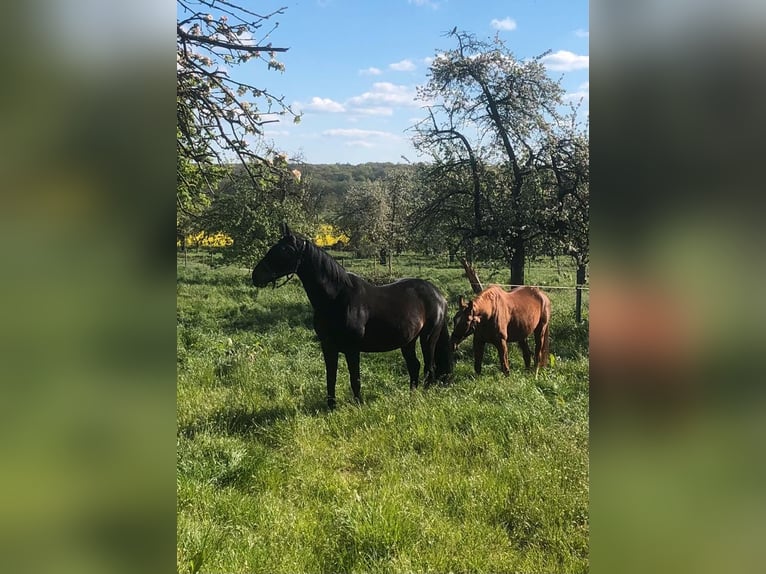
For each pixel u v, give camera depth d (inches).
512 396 197.0
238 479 140.6
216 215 441.4
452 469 142.1
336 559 106.3
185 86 144.3
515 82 432.5
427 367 233.5
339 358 284.8
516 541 113.2
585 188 393.1
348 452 161.9
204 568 99.0
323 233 1023.6
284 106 152.9
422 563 103.3
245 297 549.0
